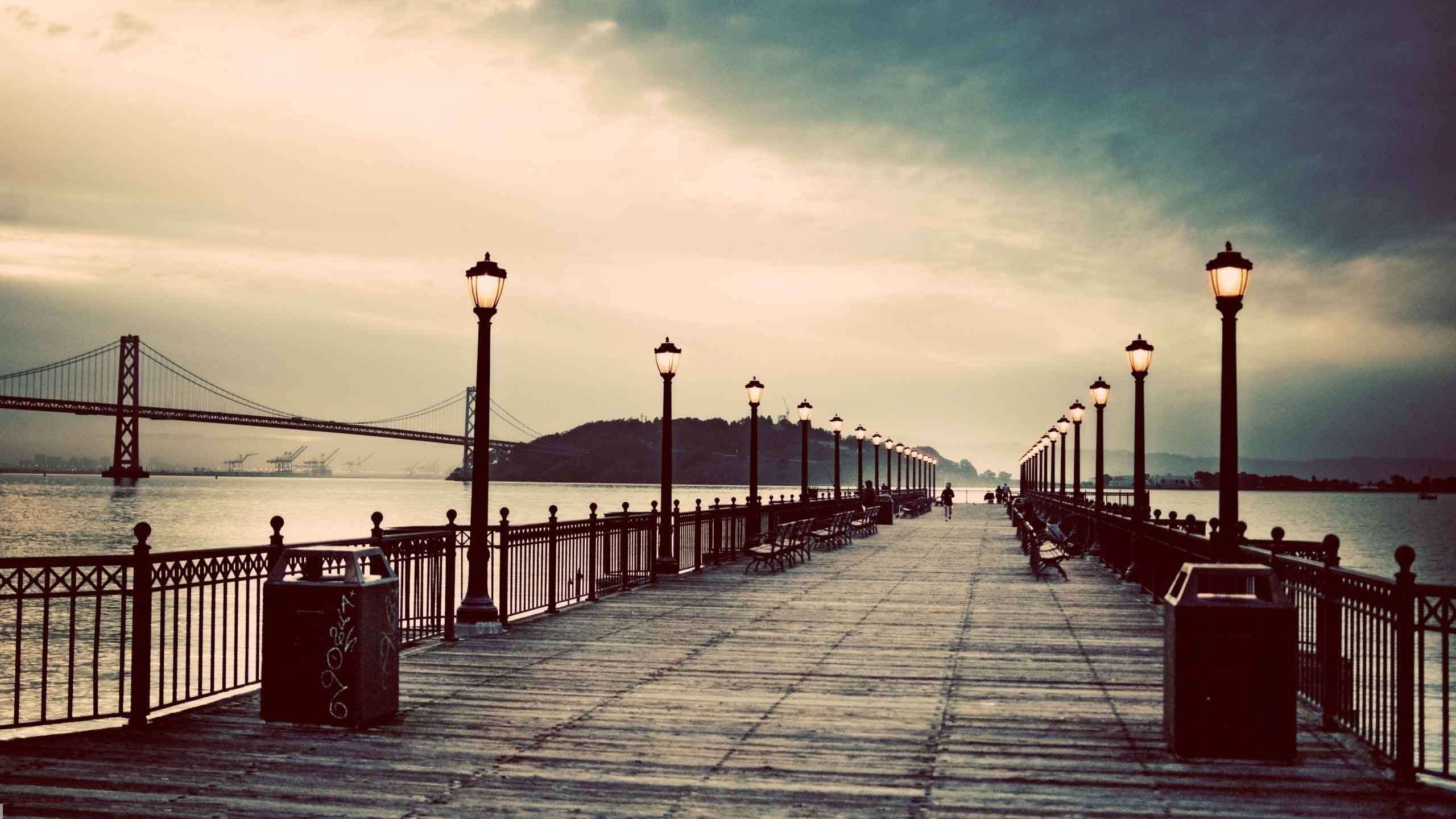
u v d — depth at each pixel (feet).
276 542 31.99
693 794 22.61
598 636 43.98
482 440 45.06
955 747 26.40
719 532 81.56
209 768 24.34
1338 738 26.96
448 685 33.76
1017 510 142.41
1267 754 24.86
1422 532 457.27
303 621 28.32
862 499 174.19
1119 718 29.55
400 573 39.70
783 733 27.78
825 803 22.09
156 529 272.72
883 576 71.97
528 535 49.96
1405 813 21.35
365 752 25.75
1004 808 21.71
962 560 87.40
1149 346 67.26
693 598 58.08
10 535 253.44
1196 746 25.16
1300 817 21.16
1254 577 27.81
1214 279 38.86
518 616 49.85
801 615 51.11
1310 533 424.87
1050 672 36.40
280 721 28.32
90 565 27.55
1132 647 41.86
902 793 22.70
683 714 29.78
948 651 40.73
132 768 24.29
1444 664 23.22
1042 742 26.94
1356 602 26.53
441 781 23.40
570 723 28.68
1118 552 74.69
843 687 33.71
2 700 64.75
